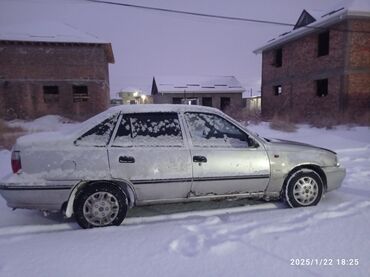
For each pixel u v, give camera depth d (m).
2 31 24.47
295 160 4.66
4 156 8.88
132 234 3.67
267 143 4.66
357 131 13.99
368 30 18.19
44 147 3.85
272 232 3.66
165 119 4.32
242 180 4.45
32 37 24.31
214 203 5.06
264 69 27.02
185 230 3.77
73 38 24.91
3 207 4.88
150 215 4.52
